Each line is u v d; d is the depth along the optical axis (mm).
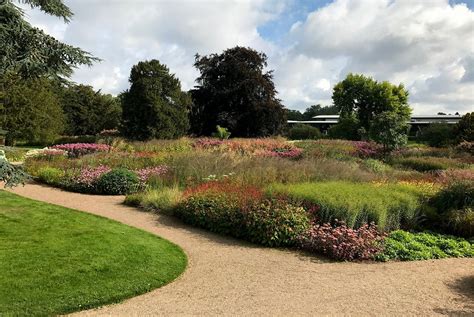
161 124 27125
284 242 7301
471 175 12305
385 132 22781
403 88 51312
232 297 4953
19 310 4383
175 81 28594
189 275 5793
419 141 35344
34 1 7105
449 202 9227
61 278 5250
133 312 4500
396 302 4832
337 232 6988
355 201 7957
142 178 13016
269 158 15008
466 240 8016
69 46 7090
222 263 6355
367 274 5895
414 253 6863
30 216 8367
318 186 9328
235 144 23031
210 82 35750
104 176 12617
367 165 16141
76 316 4395
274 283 5465
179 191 10984
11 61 6543
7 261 5695
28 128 29422
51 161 17141
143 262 6082
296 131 43688
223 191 9328
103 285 5148
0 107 24078
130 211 10008
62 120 35875
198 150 19469
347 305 4715
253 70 35031
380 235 7605
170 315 4406
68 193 12430
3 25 6488
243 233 7770
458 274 5957
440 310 4617
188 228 8523
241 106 35281
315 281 5555
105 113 46062
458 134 26703
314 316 4391
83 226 7805
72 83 7422
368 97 50844
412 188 10016
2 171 6316
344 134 41406
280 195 8539
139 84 27047
